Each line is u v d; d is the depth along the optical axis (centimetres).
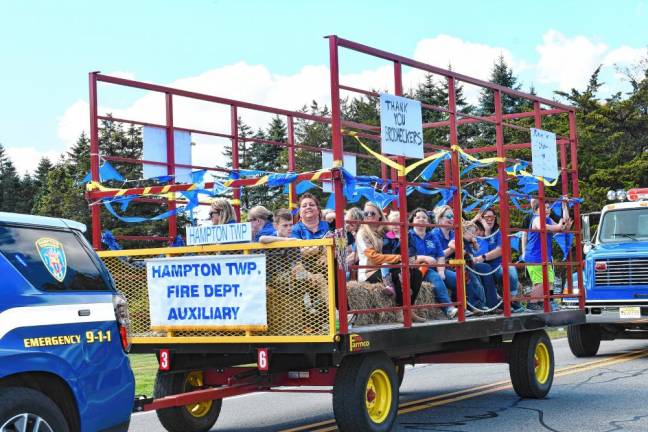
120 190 803
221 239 733
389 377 740
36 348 516
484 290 997
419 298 852
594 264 1501
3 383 509
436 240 926
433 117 4281
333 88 694
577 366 1330
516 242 1121
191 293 737
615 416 865
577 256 1148
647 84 4022
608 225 1598
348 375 705
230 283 716
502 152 948
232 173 948
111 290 590
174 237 889
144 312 772
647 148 4025
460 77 875
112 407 565
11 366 500
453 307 891
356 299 767
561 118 4000
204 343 730
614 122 4022
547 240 1082
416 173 2512
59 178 5444
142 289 773
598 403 955
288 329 694
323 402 1065
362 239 833
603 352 1591
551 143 1073
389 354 773
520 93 1005
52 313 532
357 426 700
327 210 954
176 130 917
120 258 783
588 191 3653
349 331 687
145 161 876
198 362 782
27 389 507
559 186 3575
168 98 905
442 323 807
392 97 759
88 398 546
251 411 988
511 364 993
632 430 787
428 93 5444
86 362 548
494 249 1017
